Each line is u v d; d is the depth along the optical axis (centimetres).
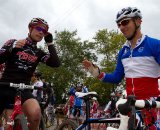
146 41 330
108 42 4631
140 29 337
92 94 458
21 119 378
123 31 336
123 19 331
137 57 332
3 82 409
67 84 4991
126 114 252
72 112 1180
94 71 381
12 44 422
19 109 393
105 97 4056
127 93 343
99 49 4647
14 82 430
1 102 434
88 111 456
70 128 562
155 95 328
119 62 370
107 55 4606
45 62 466
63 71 4978
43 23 443
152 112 299
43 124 572
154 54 326
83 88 1209
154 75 330
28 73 442
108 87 4016
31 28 443
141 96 329
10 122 390
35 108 404
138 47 333
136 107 269
